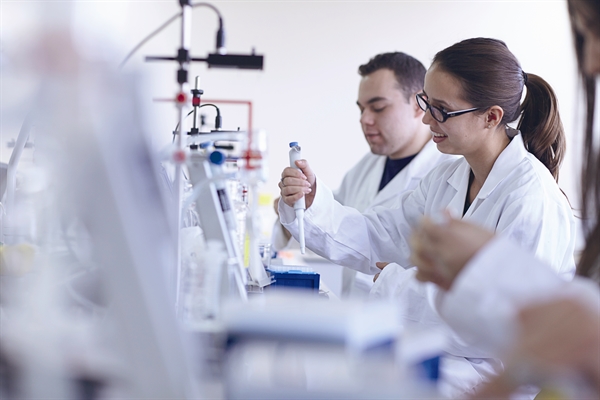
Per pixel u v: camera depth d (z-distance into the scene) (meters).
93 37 0.62
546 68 4.36
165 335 0.61
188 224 1.40
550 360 0.64
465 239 0.73
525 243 1.68
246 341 0.68
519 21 4.36
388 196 2.75
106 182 0.57
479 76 1.73
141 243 0.59
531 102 1.97
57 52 0.60
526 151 1.88
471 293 0.70
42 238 0.78
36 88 0.61
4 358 0.67
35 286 0.77
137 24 3.84
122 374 0.64
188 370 0.62
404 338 0.79
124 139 0.61
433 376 0.80
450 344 1.60
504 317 0.68
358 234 2.15
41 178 0.78
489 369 1.57
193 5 1.18
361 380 0.67
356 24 4.33
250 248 1.60
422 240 0.76
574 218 1.82
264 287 1.61
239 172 1.22
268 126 4.33
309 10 4.32
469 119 1.78
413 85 2.75
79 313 0.79
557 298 0.66
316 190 2.06
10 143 1.25
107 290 0.61
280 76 4.32
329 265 3.52
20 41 0.62
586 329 0.63
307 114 4.34
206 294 0.98
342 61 4.34
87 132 0.57
